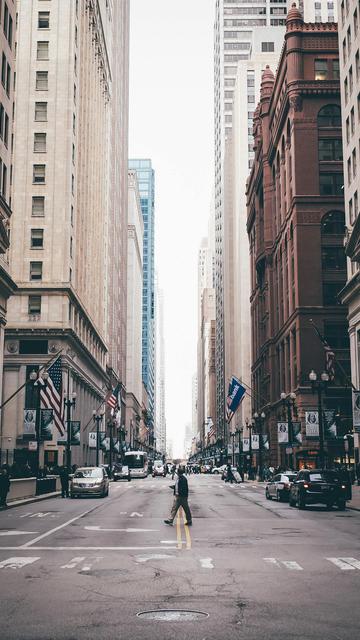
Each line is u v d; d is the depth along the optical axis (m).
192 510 34.00
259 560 16.78
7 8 55.34
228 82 190.12
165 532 23.39
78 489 44.47
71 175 81.12
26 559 16.92
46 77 81.12
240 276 142.62
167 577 14.27
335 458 72.94
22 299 76.75
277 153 94.62
